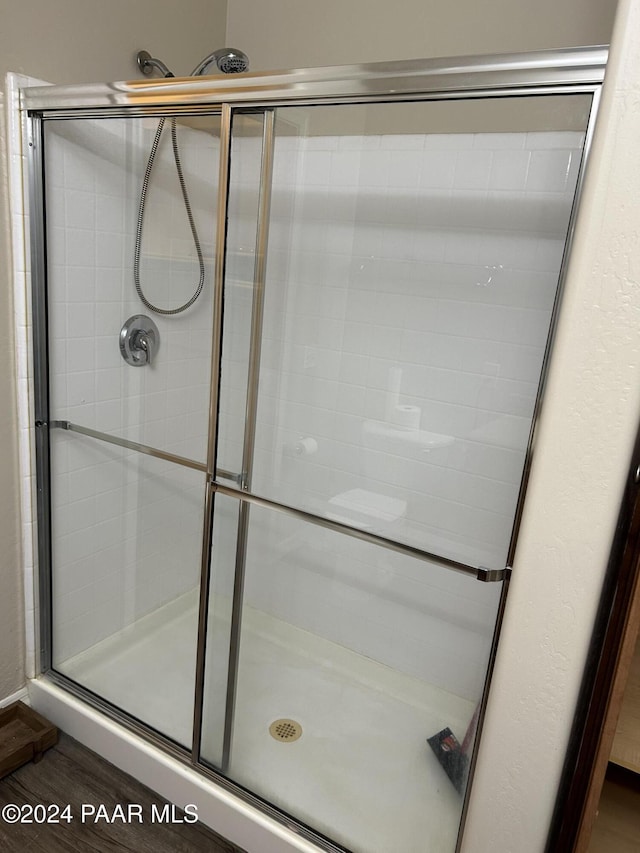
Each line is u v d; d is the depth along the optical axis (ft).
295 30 6.42
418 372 5.49
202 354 5.40
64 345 5.74
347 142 5.35
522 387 4.99
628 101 2.80
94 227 5.56
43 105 5.00
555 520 3.30
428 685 5.77
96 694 5.99
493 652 3.95
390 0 5.82
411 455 5.55
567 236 3.49
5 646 5.94
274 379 5.91
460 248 5.16
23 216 5.27
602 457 3.13
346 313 5.72
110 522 6.44
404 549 5.31
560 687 3.47
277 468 6.15
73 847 4.88
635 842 4.61
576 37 5.10
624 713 4.84
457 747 4.98
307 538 6.26
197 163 4.87
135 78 5.94
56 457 5.91
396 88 3.78
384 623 6.03
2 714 5.91
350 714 5.93
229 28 6.84
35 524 5.90
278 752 5.50
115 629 6.69
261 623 6.25
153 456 6.04
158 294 5.50
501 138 4.78
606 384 3.06
